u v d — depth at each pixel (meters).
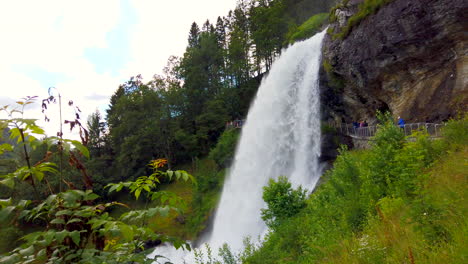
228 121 56.03
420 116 19.59
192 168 53.31
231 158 41.66
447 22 16.86
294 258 10.34
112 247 2.46
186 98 61.94
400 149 10.82
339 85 27.22
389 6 20.00
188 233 36.22
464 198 5.22
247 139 37.75
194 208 40.03
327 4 48.25
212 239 31.84
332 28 27.77
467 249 3.81
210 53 65.56
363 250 5.47
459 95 17.11
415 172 8.57
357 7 25.69
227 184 38.78
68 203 2.15
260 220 28.30
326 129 28.39
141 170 54.69
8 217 1.96
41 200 2.29
